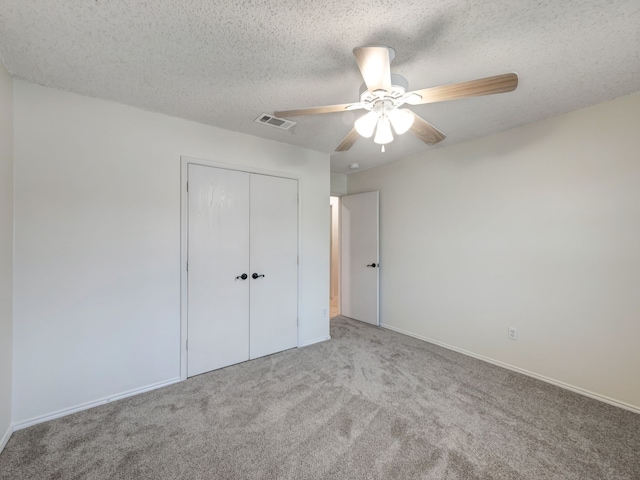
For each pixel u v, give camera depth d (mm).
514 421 1916
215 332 2684
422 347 3254
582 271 2273
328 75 1827
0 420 1662
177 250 2473
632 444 1706
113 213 2180
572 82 1902
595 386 2203
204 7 1280
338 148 2326
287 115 1766
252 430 1828
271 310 3059
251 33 1448
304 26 1397
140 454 1625
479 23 1374
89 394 2084
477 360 2896
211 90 2016
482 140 2922
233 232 2787
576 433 1801
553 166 2426
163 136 2398
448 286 3230
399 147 3285
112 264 2178
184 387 2369
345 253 4617
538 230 2516
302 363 2824
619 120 2100
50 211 1952
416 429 1835
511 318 2693
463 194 3088
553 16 1331
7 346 1755
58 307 1978
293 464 1558
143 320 2311
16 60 1665
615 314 2123
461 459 1591
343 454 1628
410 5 1264
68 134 2018
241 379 2500
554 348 2420
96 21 1366
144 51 1596
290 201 3199
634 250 2045
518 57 1644
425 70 1765
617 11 1294
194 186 2561
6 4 1253
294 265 3232
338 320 4391
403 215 3756
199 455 1619
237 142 2805
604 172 2166
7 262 1753
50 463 1556
